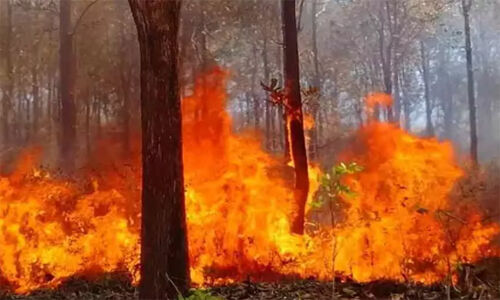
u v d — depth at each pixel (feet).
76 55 81.71
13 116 90.94
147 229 18.99
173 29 19.21
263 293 21.43
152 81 19.04
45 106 107.86
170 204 19.13
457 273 22.09
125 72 83.46
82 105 87.76
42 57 95.14
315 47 101.24
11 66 91.25
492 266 22.38
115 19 87.10
